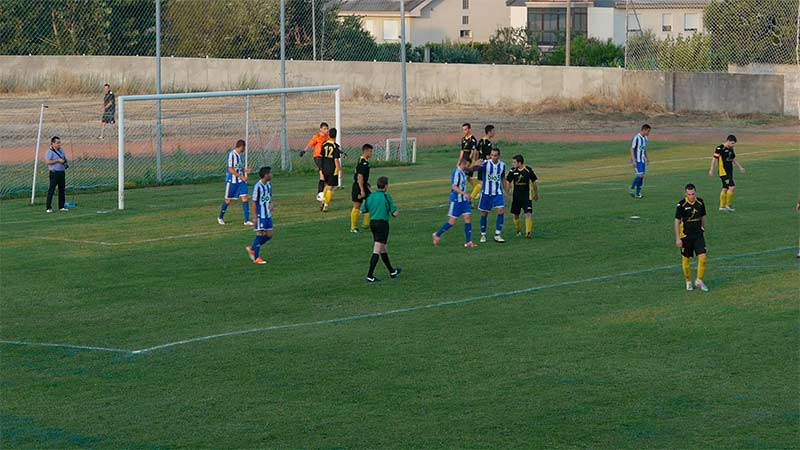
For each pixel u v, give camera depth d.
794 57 79.62
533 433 15.97
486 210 32.00
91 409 17.45
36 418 17.06
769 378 18.45
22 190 43.84
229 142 62.03
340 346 20.88
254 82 86.81
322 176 38.25
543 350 20.36
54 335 22.08
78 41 79.69
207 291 25.94
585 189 43.66
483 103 87.81
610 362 19.50
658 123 75.00
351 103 87.44
